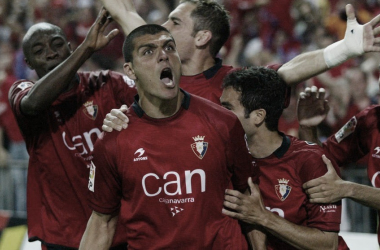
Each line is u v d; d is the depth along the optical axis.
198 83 8.18
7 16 23.33
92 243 6.94
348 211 13.01
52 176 8.58
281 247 7.27
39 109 7.93
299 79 7.74
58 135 8.50
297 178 7.09
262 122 7.18
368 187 7.10
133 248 6.79
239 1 19.66
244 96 7.12
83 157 8.50
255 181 7.07
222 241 6.69
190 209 6.51
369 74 15.25
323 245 6.96
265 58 17.78
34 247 12.86
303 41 18.61
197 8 8.21
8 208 15.66
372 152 7.86
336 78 15.65
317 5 19.45
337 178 7.00
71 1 23.02
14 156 17.73
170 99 6.43
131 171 6.53
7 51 21.02
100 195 6.80
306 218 7.18
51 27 8.54
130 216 6.68
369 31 7.16
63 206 8.59
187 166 6.50
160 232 6.59
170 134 6.54
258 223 6.83
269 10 19.16
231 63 18.11
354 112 14.45
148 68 6.38
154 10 21.47
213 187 6.59
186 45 8.25
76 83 8.57
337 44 7.46
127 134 6.56
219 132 6.57
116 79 8.64
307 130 8.42
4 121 17.77
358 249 11.77
